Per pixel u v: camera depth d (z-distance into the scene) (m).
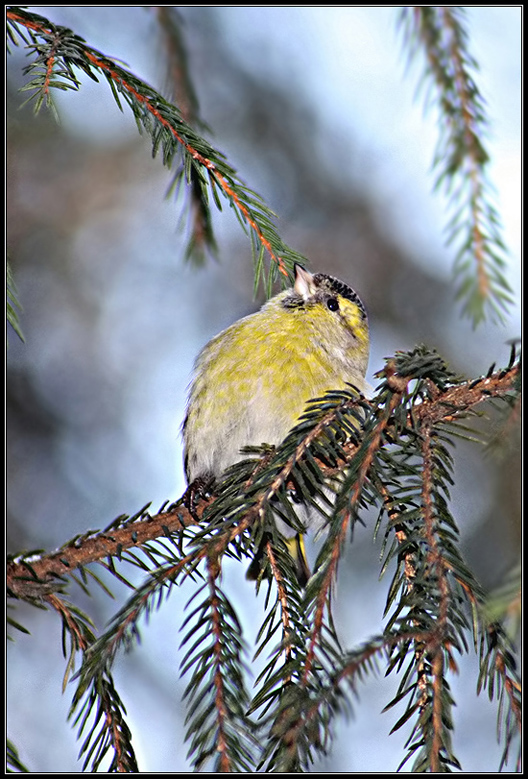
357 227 13.02
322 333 7.68
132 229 13.23
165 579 4.21
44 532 11.08
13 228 12.72
